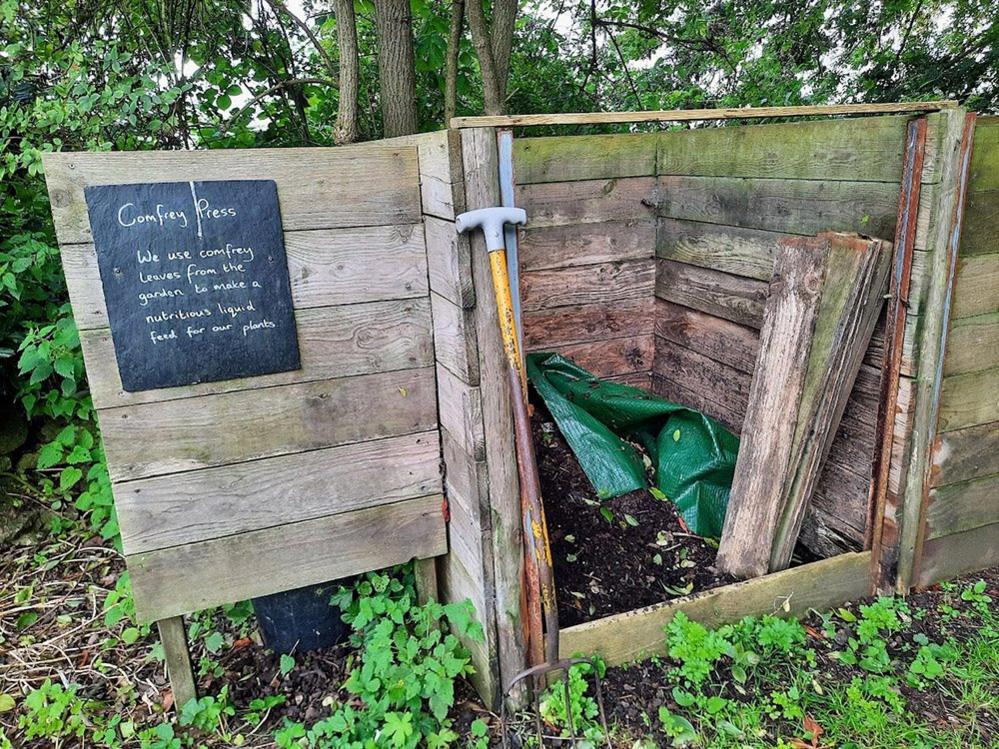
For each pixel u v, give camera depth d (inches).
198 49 156.6
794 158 100.7
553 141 124.7
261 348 77.1
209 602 82.8
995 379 94.3
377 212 78.8
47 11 139.2
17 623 105.1
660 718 80.7
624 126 209.3
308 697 89.3
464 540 85.6
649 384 145.7
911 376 88.4
